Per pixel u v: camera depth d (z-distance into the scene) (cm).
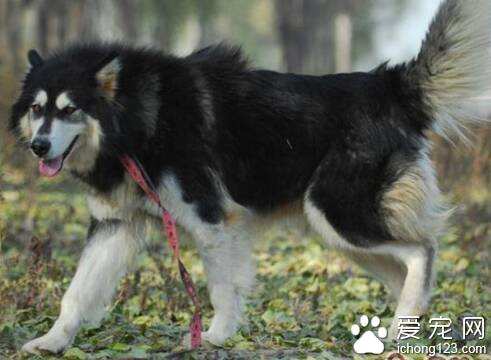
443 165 1933
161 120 1065
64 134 1030
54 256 1558
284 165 1120
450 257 1591
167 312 1248
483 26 1116
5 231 1490
